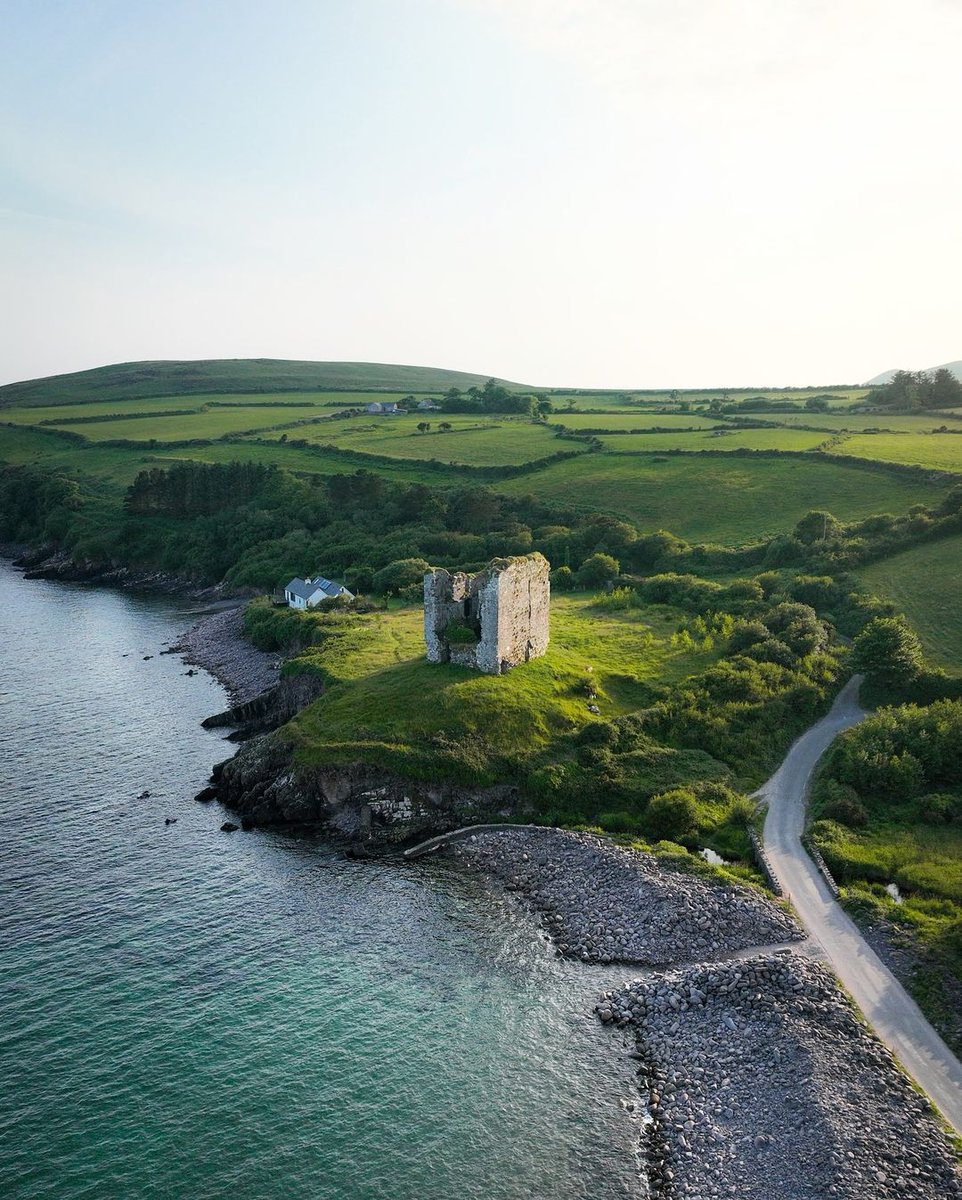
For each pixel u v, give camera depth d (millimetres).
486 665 73125
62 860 55688
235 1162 32938
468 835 58562
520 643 76000
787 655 79125
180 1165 32750
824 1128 32562
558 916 49031
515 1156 33344
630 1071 37531
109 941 46969
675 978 42031
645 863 52312
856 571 100500
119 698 90250
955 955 41375
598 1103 35812
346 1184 32094
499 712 67062
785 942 44281
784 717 71812
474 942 47031
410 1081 37156
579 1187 31938
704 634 88125
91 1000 42062
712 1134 33625
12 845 57594
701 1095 35594
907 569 98375
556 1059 38281
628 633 90312
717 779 62406
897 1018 38312
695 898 47969
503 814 60688
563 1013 41219
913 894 48750
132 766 71812
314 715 69625
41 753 74250
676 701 71625
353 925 48688
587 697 72125
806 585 96875
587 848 54781
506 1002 42094
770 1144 32562
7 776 69125
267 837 59312
